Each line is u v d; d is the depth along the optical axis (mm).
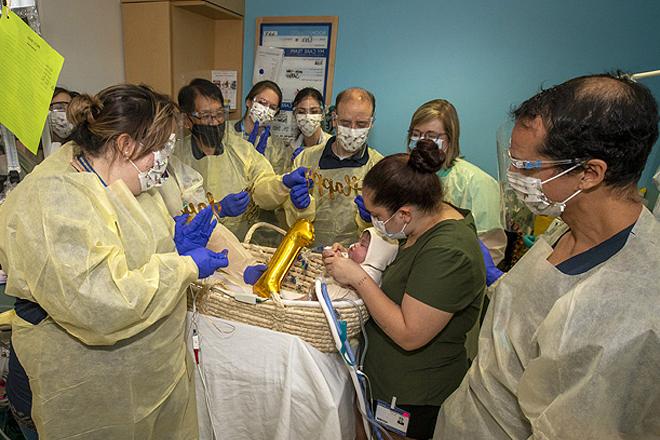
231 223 1838
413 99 2590
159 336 891
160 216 945
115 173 843
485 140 2508
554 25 2256
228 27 2805
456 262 931
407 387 1063
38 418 845
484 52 2396
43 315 804
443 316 932
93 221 740
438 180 1021
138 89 831
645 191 1786
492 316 842
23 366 845
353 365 977
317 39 2672
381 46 2574
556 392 639
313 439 1005
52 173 752
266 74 2812
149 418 923
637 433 569
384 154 2732
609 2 2150
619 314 562
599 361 557
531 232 1826
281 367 999
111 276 724
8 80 838
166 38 2340
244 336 1020
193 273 873
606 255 632
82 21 2189
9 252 735
